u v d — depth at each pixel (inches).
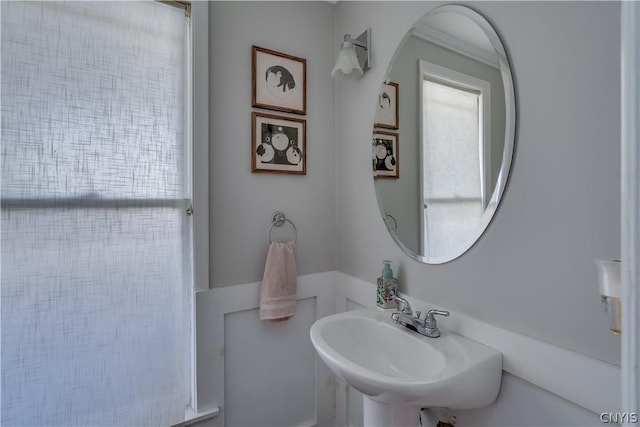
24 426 38.4
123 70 43.5
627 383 13.1
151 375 45.8
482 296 35.8
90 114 41.5
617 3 25.1
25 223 38.2
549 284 29.8
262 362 55.2
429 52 42.1
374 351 42.8
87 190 41.4
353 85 57.0
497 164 33.8
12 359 37.8
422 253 43.4
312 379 60.1
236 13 52.2
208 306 49.5
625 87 13.6
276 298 52.9
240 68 52.5
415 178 44.3
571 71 27.9
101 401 42.5
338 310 61.6
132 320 44.4
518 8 31.9
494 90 34.0
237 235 52.5
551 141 29.4
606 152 25.8
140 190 44.8
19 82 37.7
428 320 38.6
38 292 38.9
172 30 46.9
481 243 35.8
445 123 39.8
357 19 56.0
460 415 37.9
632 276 13.1
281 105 55.7
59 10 39.6
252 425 54.2
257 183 54.3
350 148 58.1
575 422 28.3
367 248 54.4
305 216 59.1
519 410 32.4
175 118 47.4
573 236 28.0
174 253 47.4
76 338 41.0
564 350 28.6
